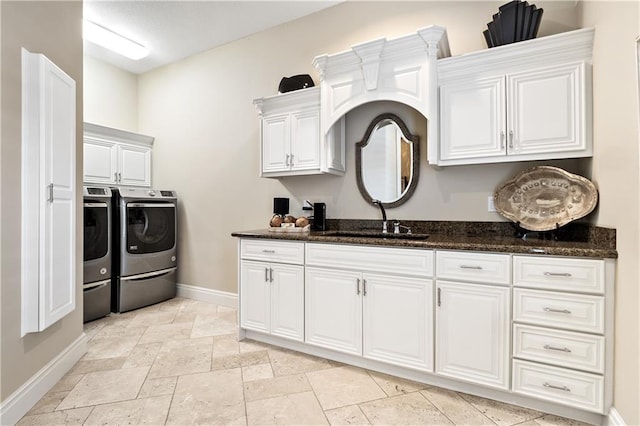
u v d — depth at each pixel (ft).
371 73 7.79
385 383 6.66
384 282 6.82
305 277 7.78
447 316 6.23
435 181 8.43
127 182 12.77
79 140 7.93
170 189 13.48
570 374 5.33
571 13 7.18
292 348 8.26
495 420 5.49
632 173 4.64
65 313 6.59
